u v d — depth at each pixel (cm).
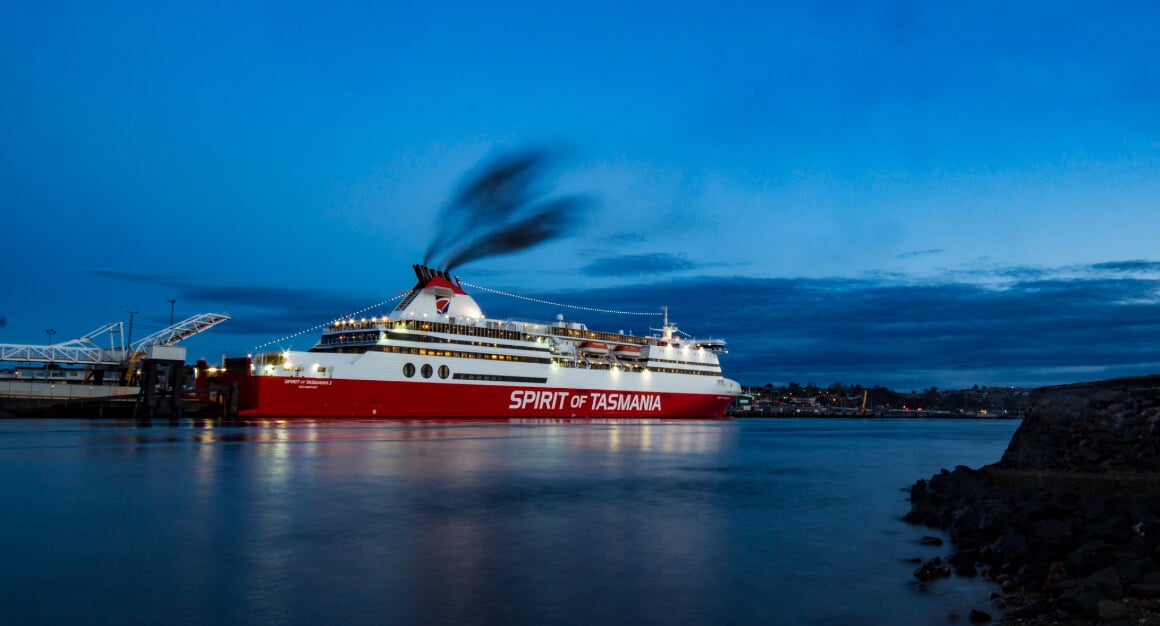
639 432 8375
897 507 2800
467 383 9844
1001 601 1430
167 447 4859
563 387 10850
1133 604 1259
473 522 2248
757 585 1559
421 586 1501
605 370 11475
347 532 2052
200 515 2295
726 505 2764
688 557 1820
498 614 1326
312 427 7531
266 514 2330
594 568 1686
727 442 7338
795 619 1324
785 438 9069
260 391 8694
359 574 1588
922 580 1611
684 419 13088
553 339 11288
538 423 9581
